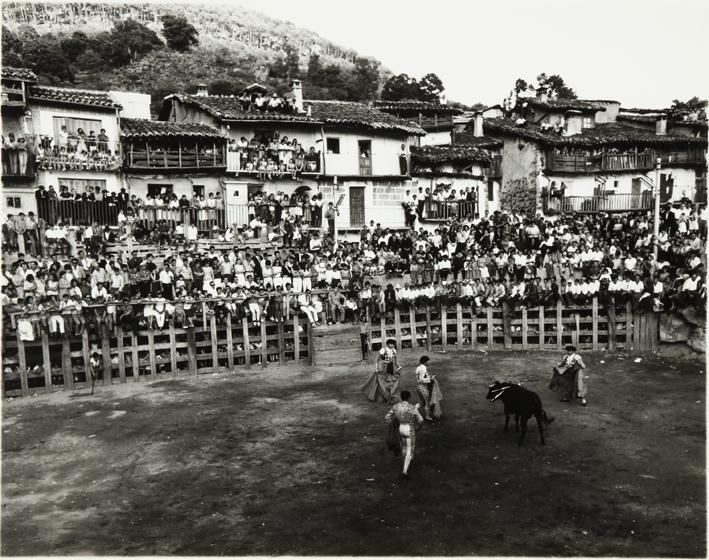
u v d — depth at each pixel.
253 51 99.81
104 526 10.68
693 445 13.73
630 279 22.84
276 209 31.28
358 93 81.88
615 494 11.52
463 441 14.28
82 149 27.92
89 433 15.17
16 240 23.77
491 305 23.27
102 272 21.88
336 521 10.66
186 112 35.31
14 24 77.81
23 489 12.21
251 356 21.73
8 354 18.48
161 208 28.62
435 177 38.16
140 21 93.75
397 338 23.19
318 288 24.62
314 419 15.87
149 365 20.02
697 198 42.06
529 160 41.25
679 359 21.14
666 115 44.34
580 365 16.73
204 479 12.48
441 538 10.02
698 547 9.64
